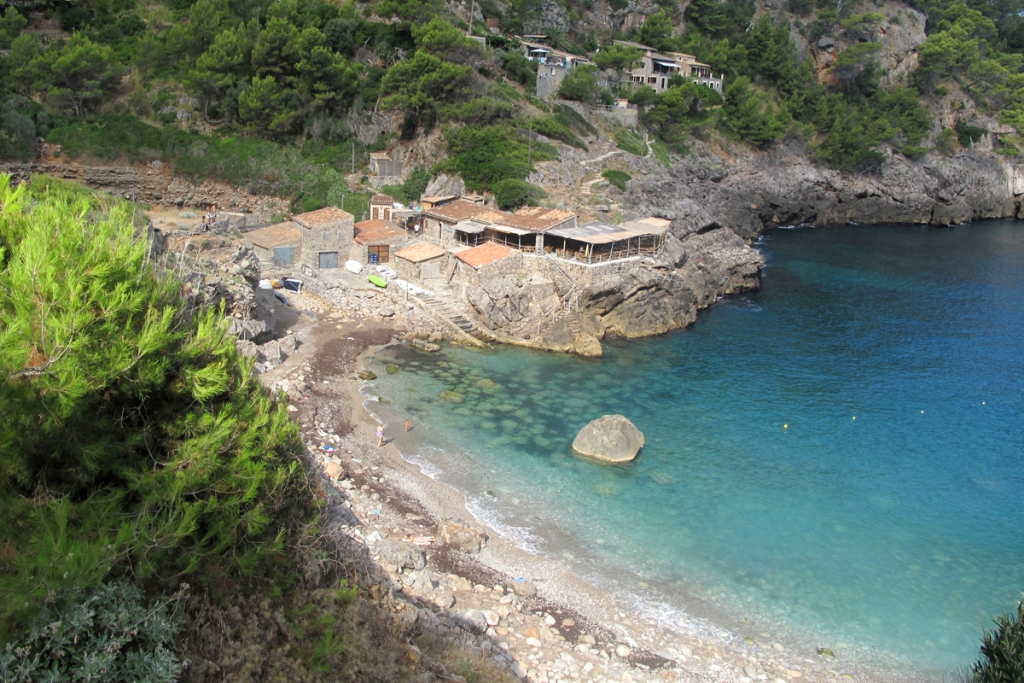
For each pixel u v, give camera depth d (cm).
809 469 4550
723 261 8806
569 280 7006
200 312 1945
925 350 6969
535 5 15038
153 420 1731
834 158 14588
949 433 5162
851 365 6500
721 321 7694
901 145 15150
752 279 8938
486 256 7188
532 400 5378
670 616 3173
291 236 7531
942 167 15138
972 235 13325
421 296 7050
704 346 6862
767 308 8238
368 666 1894
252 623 1705
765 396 5716
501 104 10425
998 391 5978
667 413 5300
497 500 3988
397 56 11362
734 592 3350
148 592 1550
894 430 5191
